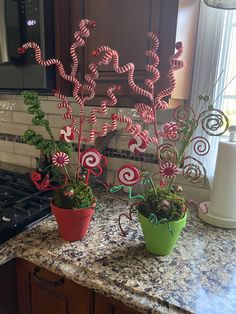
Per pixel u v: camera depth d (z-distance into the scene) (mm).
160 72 795
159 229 686
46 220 905
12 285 797
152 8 765
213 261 711
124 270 663
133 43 816
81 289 692
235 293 594
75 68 709
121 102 875
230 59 938
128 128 678
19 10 883
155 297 579
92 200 790
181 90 896
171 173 684
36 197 1036
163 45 775
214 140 971
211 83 950
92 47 885
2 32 898
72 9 898
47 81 926
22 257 737
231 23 899
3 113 1536
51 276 734
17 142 1532
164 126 716
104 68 874
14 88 997
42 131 1393
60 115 1308
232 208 885
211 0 789
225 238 832
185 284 620
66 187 790
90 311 695
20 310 834
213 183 917
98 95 912
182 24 792
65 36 921
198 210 993
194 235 844
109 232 842
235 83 962
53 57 926
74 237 780
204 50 935
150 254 732
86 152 749
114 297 605
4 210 922
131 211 794
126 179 686
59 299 744
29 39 904
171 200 722
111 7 828
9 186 1182
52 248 748
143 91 651
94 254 725
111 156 1229
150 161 1135
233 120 991
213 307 554
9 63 948
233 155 840
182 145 717
